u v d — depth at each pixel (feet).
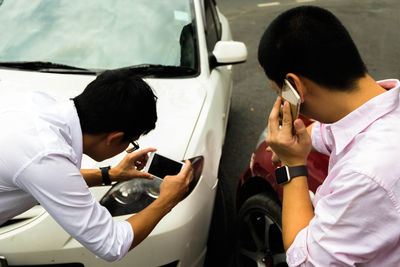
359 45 19.52
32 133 3.54
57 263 5.09
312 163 5.62
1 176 3.57
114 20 8.31
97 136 4.00
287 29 3.14
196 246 5.94
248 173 7.02
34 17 8.30
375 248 2.90
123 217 5.42
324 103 3.23
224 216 7.25
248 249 6.98
